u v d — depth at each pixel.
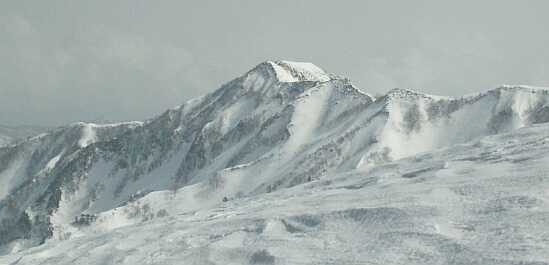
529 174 38.81
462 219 31.91
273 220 40.12
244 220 43.34
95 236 53.56
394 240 30.69
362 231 33.69
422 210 34.53
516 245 26.45
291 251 32.56
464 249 27.42
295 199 51.69
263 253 33.19
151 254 39.19
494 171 43.03
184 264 34.97
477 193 36.75
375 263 28.02
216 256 35.09
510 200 33.28
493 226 29.67
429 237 30.02
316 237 34.38
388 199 39.72
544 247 25.62
